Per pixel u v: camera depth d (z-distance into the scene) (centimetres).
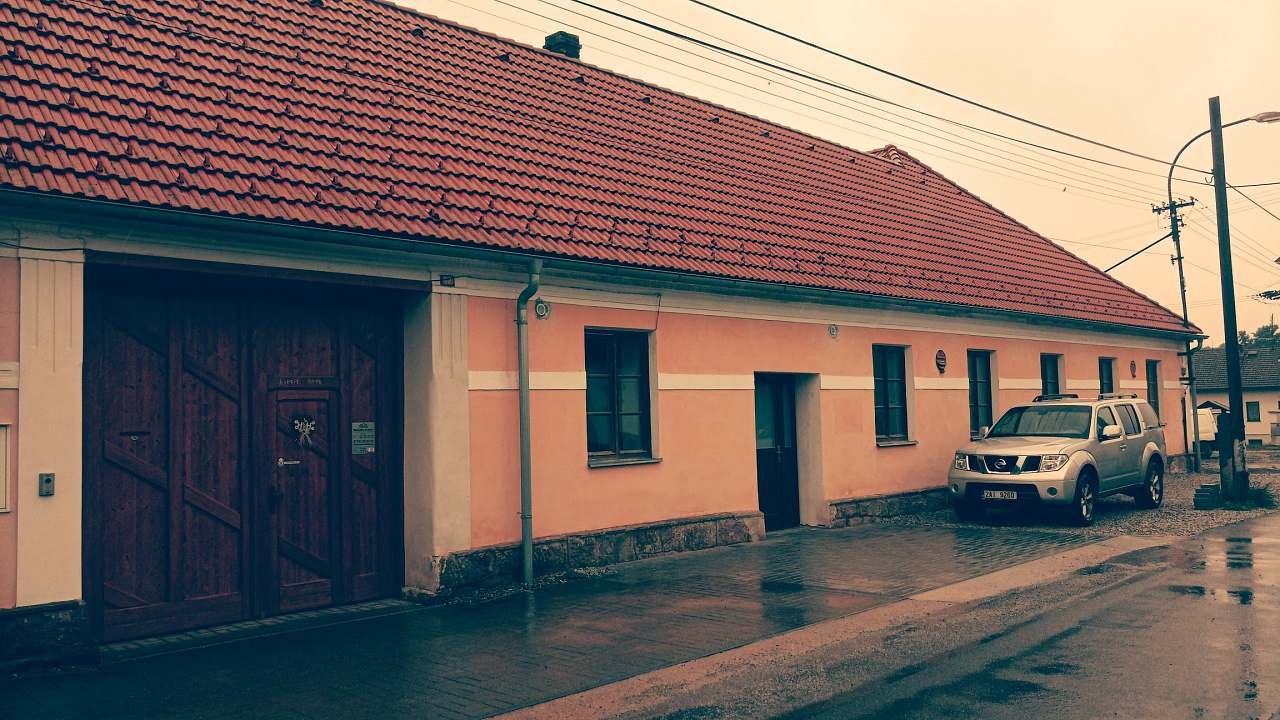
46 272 732
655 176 1402
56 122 788
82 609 730
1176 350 2558
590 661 734
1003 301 1808
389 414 1001
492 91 1334
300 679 693
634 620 865
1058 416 1598
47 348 729
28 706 632
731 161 1627
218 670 718
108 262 766
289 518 918
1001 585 998
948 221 2048
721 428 1302
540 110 1370
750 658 737
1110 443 1568
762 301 1371
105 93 859
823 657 732
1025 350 1933
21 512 710
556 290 1104
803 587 1004
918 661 709
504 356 1045
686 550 1233
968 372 1822
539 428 1080
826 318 1478
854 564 1137
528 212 1093
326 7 1262
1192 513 1602
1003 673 667
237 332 892
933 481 1678
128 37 960
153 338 841
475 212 1030
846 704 611
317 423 945
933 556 1187
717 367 1302
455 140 1151
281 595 905
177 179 803
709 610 901
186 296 862
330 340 958
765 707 613
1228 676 645
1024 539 1324
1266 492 1750
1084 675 655
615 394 1203
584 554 1114
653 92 1691
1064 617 839
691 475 1258
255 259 845
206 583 857
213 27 1066
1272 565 1088
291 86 1048
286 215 835
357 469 972
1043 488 1438
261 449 901
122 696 654
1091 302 2145
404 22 1357
